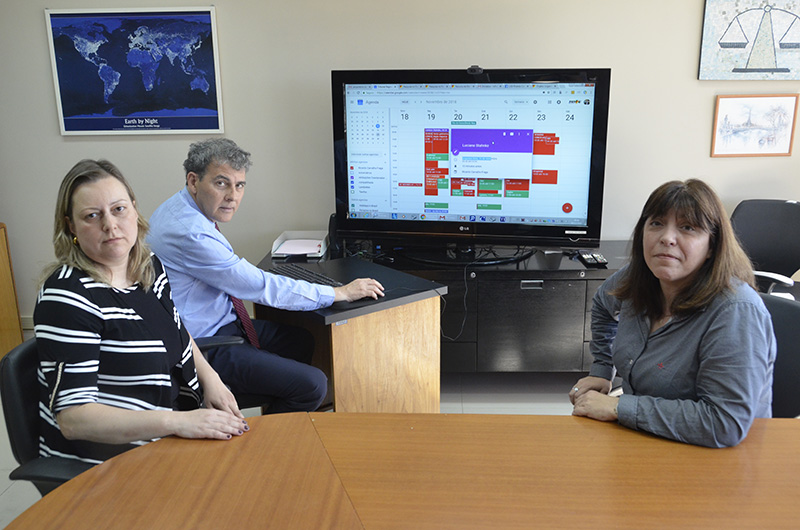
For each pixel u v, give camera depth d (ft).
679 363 4.90
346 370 7.20
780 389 5.39
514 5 10.34
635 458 4.25
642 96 10.53
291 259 9.92
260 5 10.53
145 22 10.59
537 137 9.77
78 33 10.65
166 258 7.16
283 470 4.17
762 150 10.57
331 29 10.60
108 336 4.92
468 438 4.53
